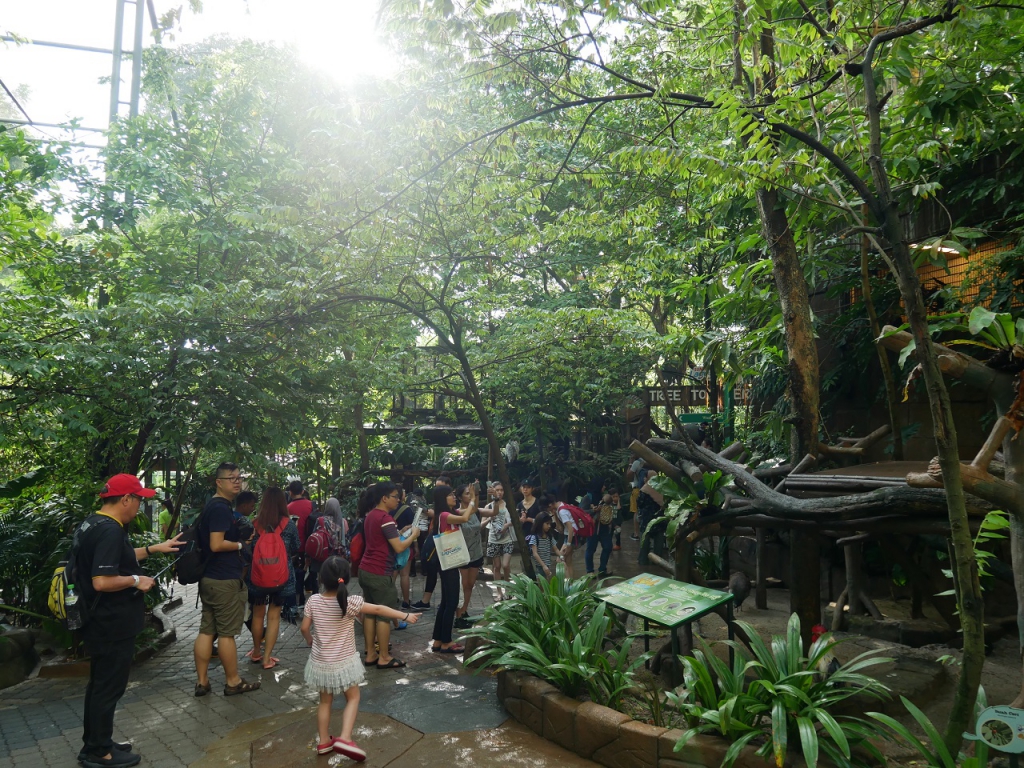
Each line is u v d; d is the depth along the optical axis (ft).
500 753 14.47
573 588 19.80
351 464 50.14
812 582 17.13
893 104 23.43
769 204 18.56
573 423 56.75
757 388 33.42
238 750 15.06
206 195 25.82
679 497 17.89
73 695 19.35
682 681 15.87
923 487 12.45
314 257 25.49
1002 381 10.98
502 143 20.22
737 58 18.53
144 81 27.12
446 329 32.37
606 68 18.12
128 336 22.22
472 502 26.91
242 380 23.35
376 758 14.43
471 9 16.75
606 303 44.04
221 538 18.49
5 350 19.70
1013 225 22.17
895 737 13.37
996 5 13.87
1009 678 16.87
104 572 14.30
